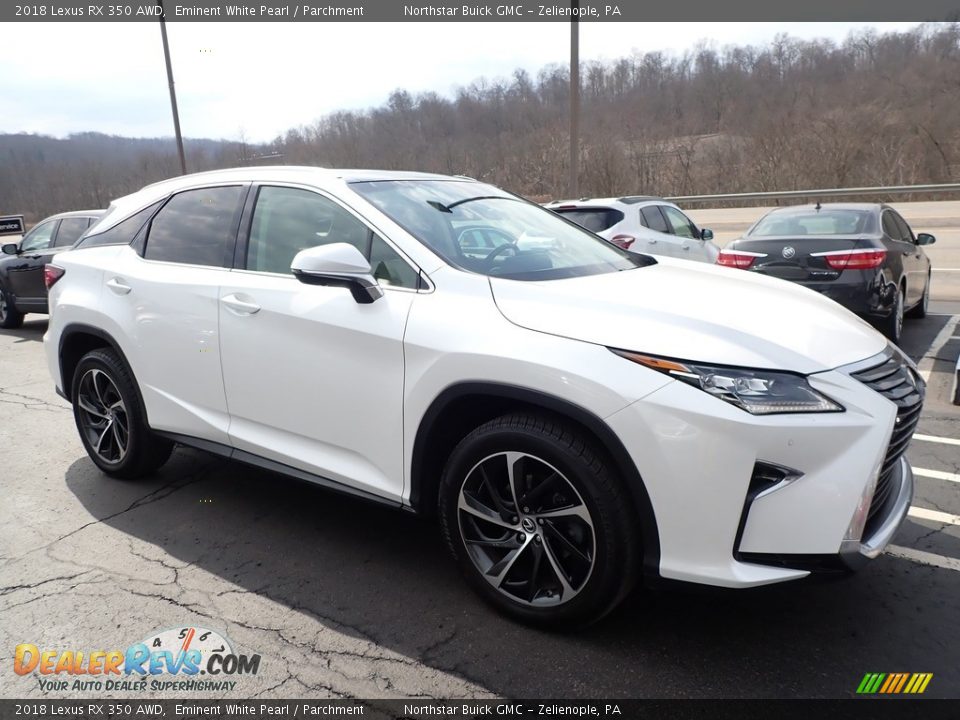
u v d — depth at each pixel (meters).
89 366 4.05
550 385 2.36
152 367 3.66
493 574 2.70
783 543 2.18
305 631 2.69
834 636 2.59
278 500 3.91
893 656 2.48
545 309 2.52
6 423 5.50
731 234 18.28
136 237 3.89
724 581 2.22
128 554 3.31
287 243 3.23
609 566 2.38
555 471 2.46
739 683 2.36
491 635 2.64
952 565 3.07
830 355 2.38
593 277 2.90
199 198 3.68
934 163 34.59
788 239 7.01
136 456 3.99
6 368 7.67
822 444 2.16
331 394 2.94
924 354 6.97
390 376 2.76
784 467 2.16
